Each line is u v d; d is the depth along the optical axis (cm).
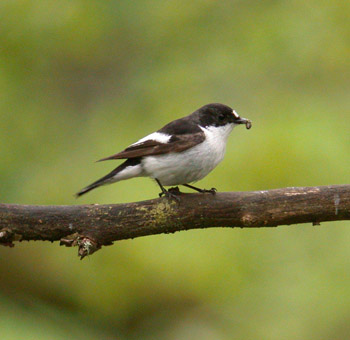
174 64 1258
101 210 736
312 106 1112
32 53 1220
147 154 839
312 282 1035
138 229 738
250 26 1252
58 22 1227
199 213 734
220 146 880
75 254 1088
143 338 1104
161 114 1156
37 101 1204
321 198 721
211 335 1104
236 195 736
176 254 1015
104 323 1102
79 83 1271
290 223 737
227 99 1173
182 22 1293
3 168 1092
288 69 1204
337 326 1055
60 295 1095
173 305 1097
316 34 1216
